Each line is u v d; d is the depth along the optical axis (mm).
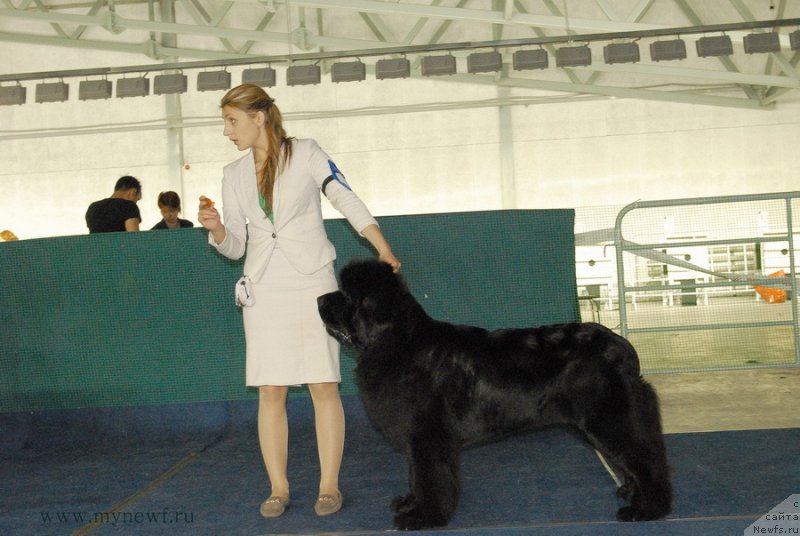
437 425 3205
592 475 3939
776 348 8594
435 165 15859
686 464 4062
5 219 15969
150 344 5336
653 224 6480
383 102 15805
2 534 3383
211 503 3756
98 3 13703
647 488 3184
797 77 12883
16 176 15922
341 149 15906
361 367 3289
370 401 3275
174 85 13125
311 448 4875
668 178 15625
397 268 3357
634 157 15664
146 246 5297
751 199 5605
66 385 5359
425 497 3164
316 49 15406
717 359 7949
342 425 3588
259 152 3504
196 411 5371
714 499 3443
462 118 15789
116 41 15539
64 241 5309
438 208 15922
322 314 3250
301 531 3252
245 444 5062
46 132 15789
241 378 5316
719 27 11719
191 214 15852
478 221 5176
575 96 15609
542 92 15680
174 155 15742
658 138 15594
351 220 3408
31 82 15633
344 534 3129
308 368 3406
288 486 3842
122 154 15836
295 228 3422
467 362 3250
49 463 4859
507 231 5168
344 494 3807
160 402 5344
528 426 3303
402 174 15898
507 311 5172
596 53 15430
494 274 5176
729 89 15500
